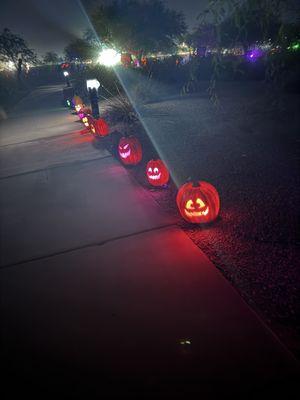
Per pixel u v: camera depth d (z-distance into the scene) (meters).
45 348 2.50
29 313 2.90
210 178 5.70
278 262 3.17
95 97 12.05
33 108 23.00
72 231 4.37
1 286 3.34
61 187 6.29
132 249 3.70
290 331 2.38
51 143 10.63
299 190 4.75
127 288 3.05
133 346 2.41
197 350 2.30
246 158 6.52
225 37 3.06
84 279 3.28
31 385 2.21
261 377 2.04
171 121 11.02
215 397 1.96
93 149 8.91
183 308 2.71
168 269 3.25
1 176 7.69
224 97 14.77
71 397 2.09
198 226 4.09
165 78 22.44
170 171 6.30
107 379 2.18
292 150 6.64
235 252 3.42
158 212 4.61
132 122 11.38
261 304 2.67
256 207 4.38
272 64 3.36
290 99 11.23
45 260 3.72
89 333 2.59
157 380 2.12
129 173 6.50
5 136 13.52
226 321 2.52
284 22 2.95
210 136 8.60
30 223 4.83
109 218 4.61
